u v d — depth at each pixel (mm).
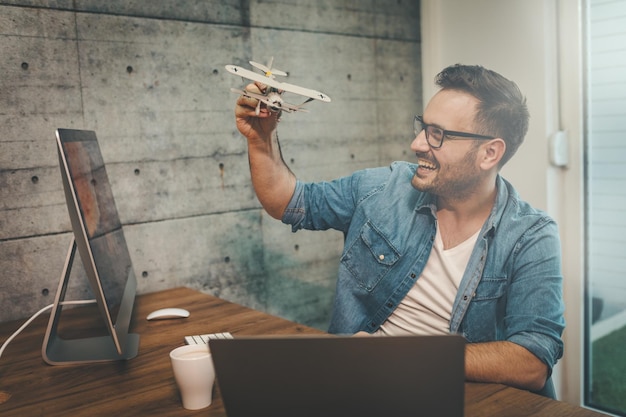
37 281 2031
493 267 1687
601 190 2607
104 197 1648
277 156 1991
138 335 1622
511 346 1383
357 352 795
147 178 2254
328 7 2766
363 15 2914
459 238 1809
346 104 2867
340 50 2826
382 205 1956
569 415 1066
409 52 3141
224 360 827
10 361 1474
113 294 1390
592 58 2562
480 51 2891
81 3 2062
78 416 1123
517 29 2721
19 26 1943
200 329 1677
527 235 1653
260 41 2535
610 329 2625
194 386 1120
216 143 2432
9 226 1965
